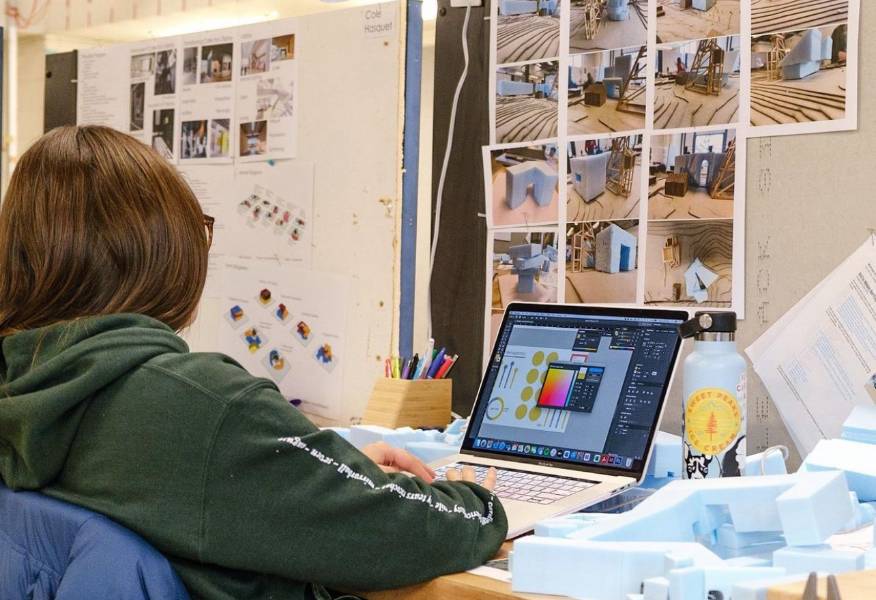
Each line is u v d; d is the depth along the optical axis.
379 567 0.97
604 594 0.90
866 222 1.45
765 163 1.54
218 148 2.26
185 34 2.32
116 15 2.44
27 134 2.78
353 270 2.00
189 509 0.92
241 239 2.21
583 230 1.72
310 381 2.06
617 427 1.32
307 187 2.08
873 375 1.43
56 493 0.98
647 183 1.65
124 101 2.46
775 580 0.81
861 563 0.87
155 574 0.90
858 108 1.45
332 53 2.03
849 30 1.45
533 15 1.78
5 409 0.96
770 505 1.02
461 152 1.88
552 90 1.76
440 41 1.91
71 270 1.03
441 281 1.92
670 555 0.87
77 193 1.04
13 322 1.05
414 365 1.81
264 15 2.34
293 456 0.94
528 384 1.43
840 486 0.97
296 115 2.10
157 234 1.05
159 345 0.99
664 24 1.63
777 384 1.52
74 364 0.96
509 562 1.02
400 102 1.93
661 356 1.32
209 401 0.93
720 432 1.21
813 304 1.49
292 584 0.99
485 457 1.42
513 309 1.52
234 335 2.22
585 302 1.72
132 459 0.94
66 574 0.90
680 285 1.62
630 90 1.67
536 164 1.78
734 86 1.56
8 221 1.07
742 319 1.56
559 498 1.21
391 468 1.29
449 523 1.01
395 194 1.94
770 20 1.52
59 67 2.61
